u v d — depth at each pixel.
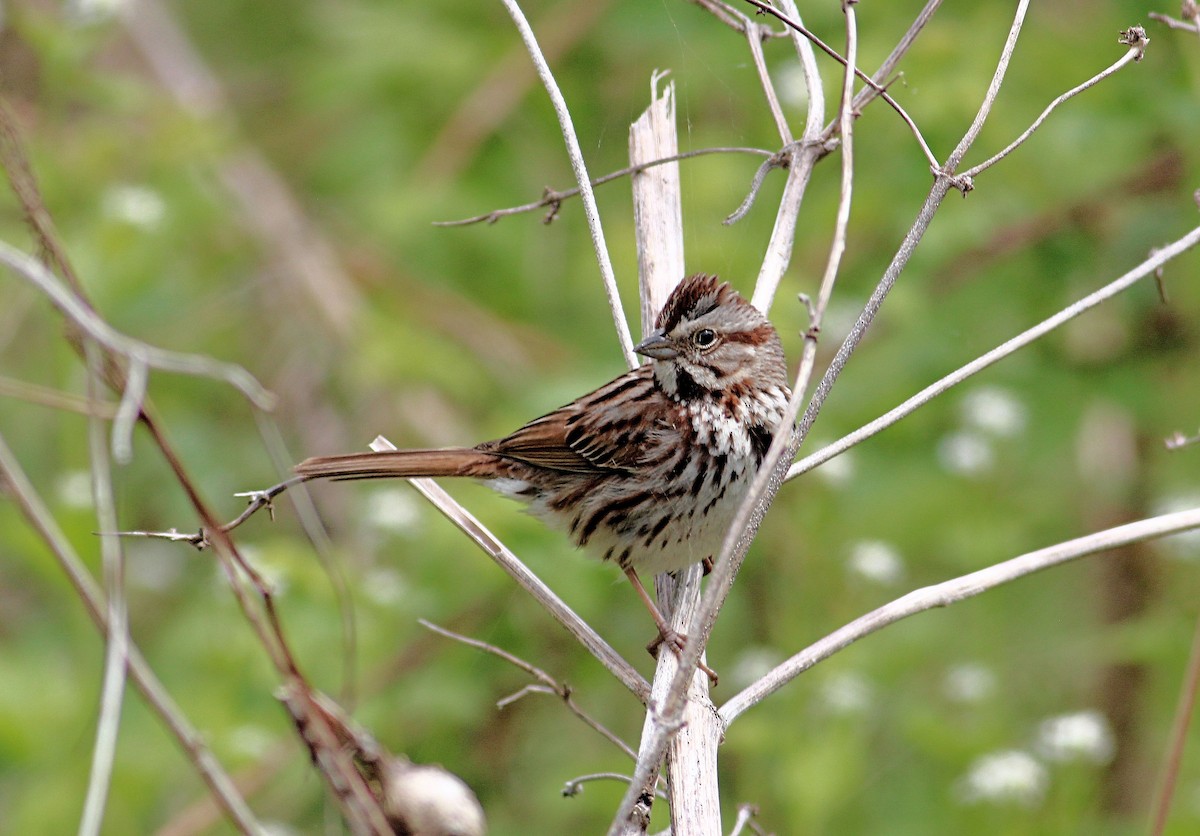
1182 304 13.62
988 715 12.05
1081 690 13.51
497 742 11.85
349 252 15.50
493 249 14.98
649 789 6.60
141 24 16.81
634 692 7.20
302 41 17.42
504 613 11.66
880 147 13.28
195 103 15.02
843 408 12.74
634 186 9.19
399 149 15.23
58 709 10.78
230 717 10.73
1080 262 13.82
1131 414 13.60
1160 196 13.87
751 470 8.64
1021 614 13.88
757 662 11.05
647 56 14.68
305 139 16.86
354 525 13.79
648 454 8.68
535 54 8.05
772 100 8.56
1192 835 11.43
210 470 14.04
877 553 11.45
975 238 13.33
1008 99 13.17
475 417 14.45
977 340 13.62
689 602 8.50
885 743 12.07
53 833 10.13
